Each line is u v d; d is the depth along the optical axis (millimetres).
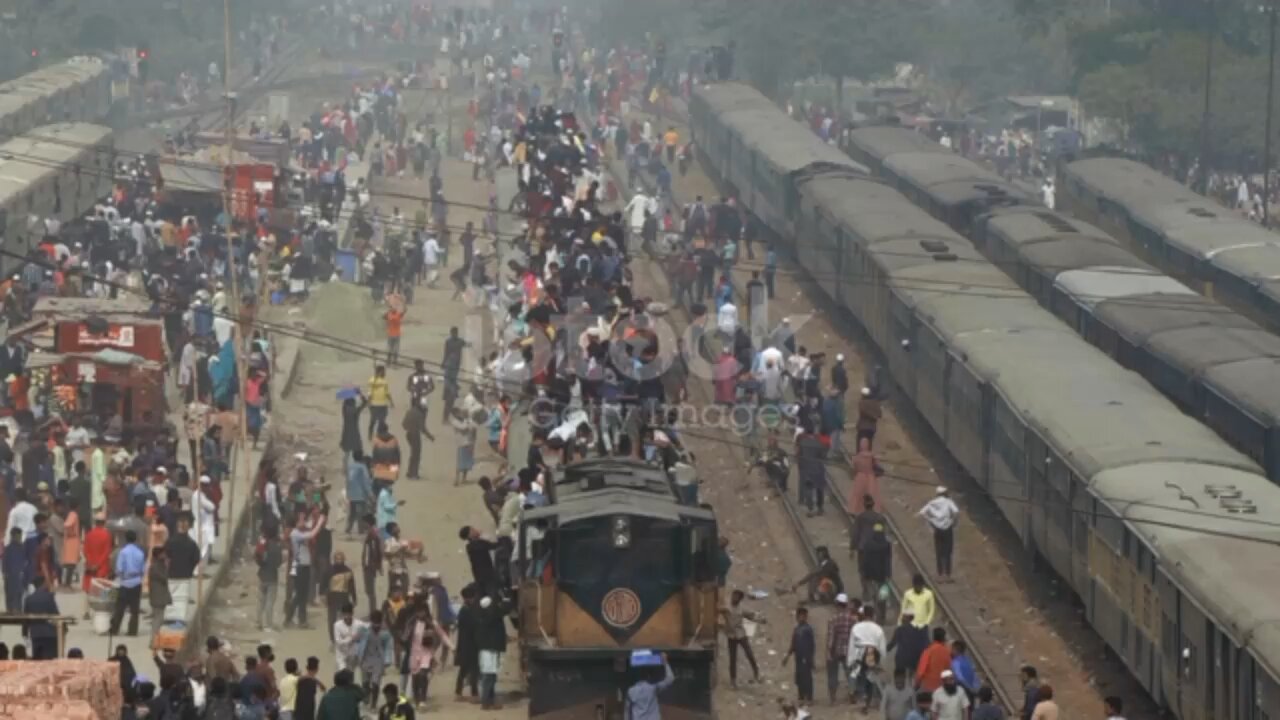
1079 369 129875
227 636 113938
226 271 185375
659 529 99938
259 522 129750
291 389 170000
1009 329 142125
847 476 148625
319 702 95625
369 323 185375
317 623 117312
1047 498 120688
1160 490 106000
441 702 105250
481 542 106500
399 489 144250
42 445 122500
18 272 175375
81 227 192500
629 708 95938
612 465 108750
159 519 113562
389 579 113938
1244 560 96188
